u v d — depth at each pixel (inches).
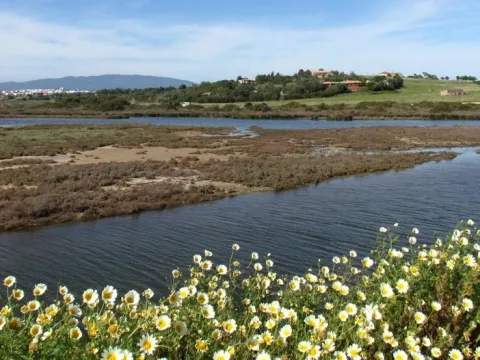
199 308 162.6
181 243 608.7
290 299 199.5
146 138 1995.6
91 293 160.6
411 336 149.6
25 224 694.5
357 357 139.2
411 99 4569.4
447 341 156.1
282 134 2229.3
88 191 904.3
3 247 595.2
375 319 163.3
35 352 133.1
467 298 174.7
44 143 1734.7
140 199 847.1
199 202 863.7
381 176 1143.6
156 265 525.7
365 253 553.3
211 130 2468.0
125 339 141.8
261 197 906.7
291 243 601.6
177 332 142.3
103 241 620.4
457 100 4335.6
